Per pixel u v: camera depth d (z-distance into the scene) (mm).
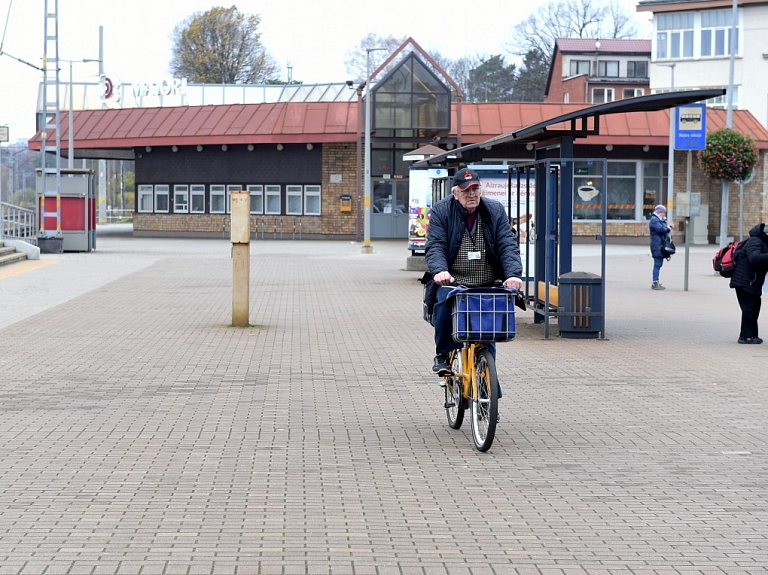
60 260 31016
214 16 87250
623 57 84562
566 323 14633
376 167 47156
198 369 11633
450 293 7688
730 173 43969
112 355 12602
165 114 49531
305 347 13477
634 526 5992
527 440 8250
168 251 36750
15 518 6016
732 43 45031
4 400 9688
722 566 5301
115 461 7406
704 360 12664
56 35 35781
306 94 62719
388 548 5527
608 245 45344
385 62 43062
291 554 5402
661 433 8547
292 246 41562
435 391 10398
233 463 7379
